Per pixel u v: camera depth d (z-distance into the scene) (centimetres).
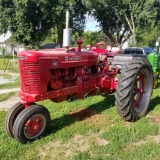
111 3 3272
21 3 2681
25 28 2786
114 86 533
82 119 482
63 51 450
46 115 402
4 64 1938
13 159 342
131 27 3325
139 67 461
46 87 401
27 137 381
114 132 414
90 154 352
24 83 392
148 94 505
